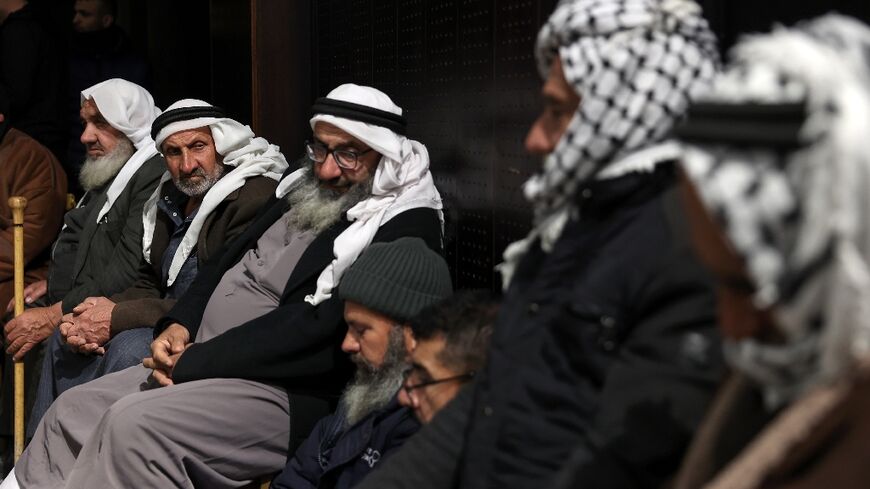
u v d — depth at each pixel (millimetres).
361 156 3678
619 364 1585
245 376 3539
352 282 3012
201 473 3461
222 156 4562
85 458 3461
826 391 1004
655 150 1809
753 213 988
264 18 5578
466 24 3953
